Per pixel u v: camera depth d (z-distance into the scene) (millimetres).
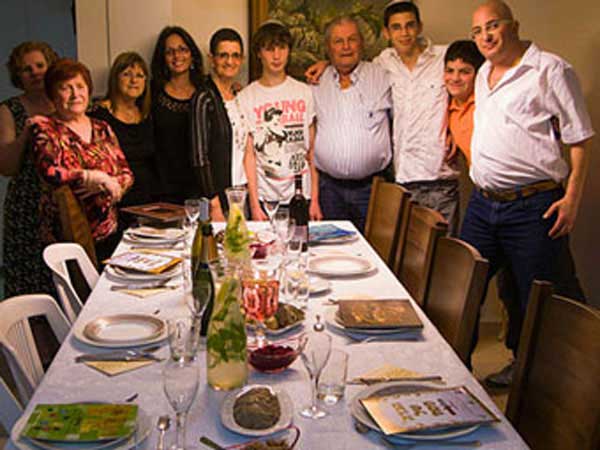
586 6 3738
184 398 1166
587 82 3803
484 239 3201
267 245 2436
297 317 1783
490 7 2881
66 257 2414
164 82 3650
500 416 1340
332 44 3568
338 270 2328
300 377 1500
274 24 3539
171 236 2729
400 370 1543
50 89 2938
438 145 3547
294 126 3607
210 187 3541
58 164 2844
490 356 3605
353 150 3625
